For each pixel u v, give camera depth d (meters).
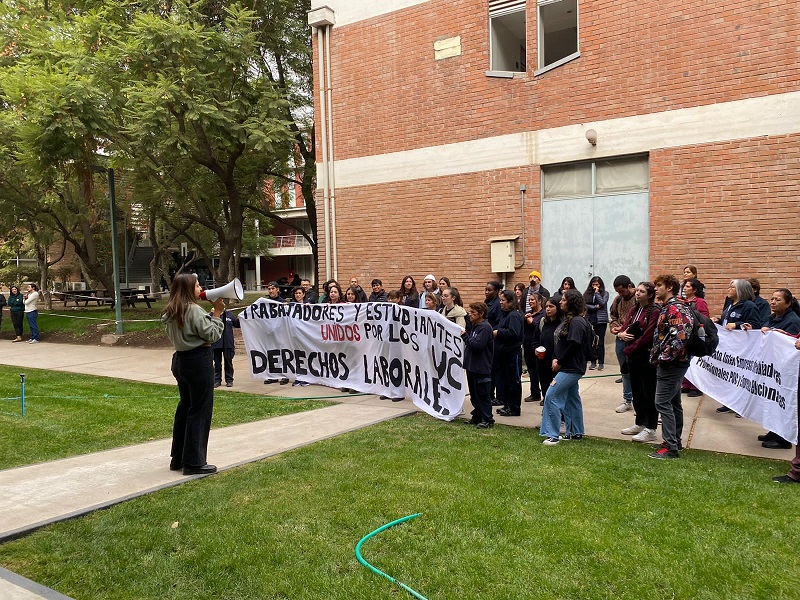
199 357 5.36
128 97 14.61
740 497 4.70
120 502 4.77
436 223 13.14
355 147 14.22
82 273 34.38
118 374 11.66
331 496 4.84
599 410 7.89
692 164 10.32
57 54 15.37
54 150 14.78
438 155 13.05
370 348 9.30
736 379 7.15
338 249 14.62
